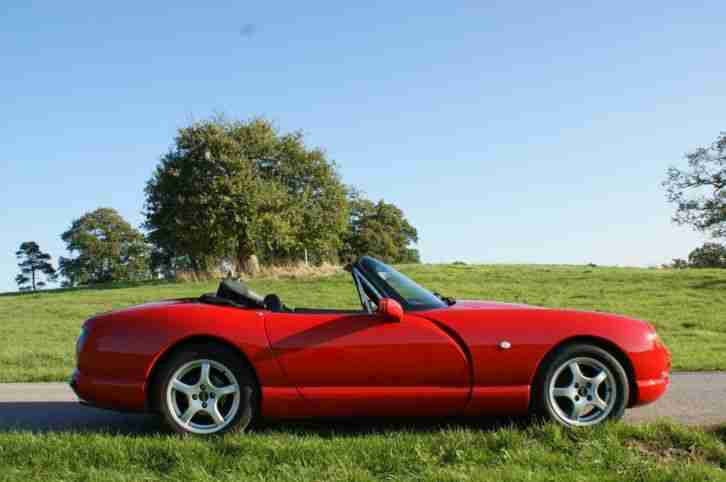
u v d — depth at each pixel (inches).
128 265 3314.5
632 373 198.2
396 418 218.1
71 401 273.3
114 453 168.6
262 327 193.6
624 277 1014.4
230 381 192.7
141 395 190.7
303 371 191.2
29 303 929.5
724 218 1738.4
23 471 159.9
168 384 190.7
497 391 193.6
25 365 401.4
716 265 2529.5
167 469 161.0
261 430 201.5
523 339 194.1
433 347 192.7
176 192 1503.4
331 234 1691.7
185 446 171.3
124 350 192.2
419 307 202.2
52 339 545.0
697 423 210.4
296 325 194.1
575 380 195.8
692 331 541.6
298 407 192.2
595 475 151.9
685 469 153.8
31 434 187.9
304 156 1638.8
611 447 169.2
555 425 183.3
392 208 3447.3
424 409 194.7
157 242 1652.3
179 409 194.5
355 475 150.9
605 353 195.9
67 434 188.1
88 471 158.6
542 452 166.2
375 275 207.9
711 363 353.1
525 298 788.0
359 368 191.6
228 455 166.9
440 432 182.7
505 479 147.2
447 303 219.8
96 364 194.2
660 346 204.7
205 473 153.6
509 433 178.4
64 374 354.3
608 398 195.8
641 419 217.8
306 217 1633.9
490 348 193.2
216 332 191.3
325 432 200.2
